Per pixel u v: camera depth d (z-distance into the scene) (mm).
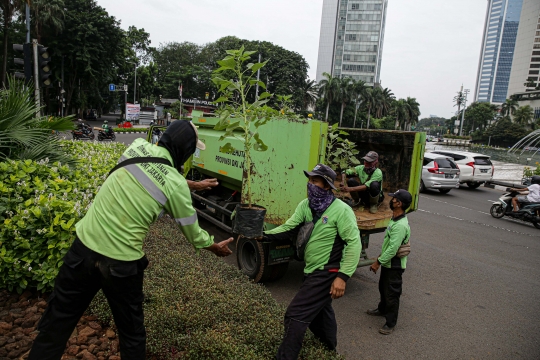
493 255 7695
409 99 101875
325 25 131875
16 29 41312
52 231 3701
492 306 5254
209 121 7469
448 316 4887
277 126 4879
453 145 50406
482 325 4680
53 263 3791
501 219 11469
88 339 3283
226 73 4117
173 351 3127
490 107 111188
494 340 4324
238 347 3105
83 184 4941
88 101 54250
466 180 17078
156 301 3730
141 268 2385
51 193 4125
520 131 85562
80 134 24266
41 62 8047
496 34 196875
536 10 138750
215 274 4648
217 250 2885
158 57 80688
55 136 6434
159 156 2418
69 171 5289
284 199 4836
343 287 2955
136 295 2383
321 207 3121
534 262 7379
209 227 8047
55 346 2309
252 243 5219
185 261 4820
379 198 6086
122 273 2236
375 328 4449
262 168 5027
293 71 63094
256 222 3502
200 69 75625
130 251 2275
